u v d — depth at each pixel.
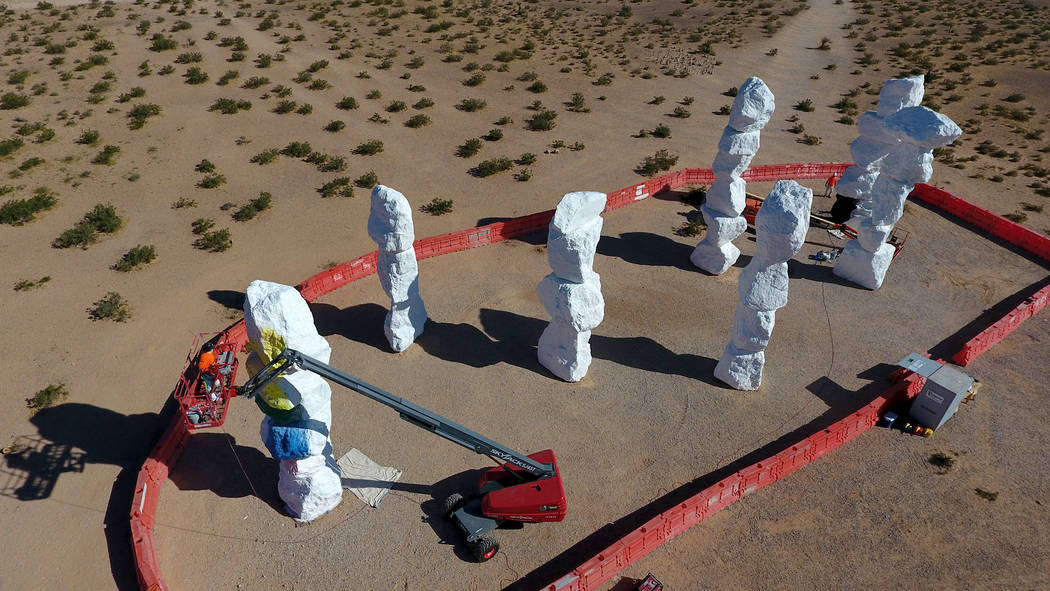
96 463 19.80
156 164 38.66
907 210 35.00
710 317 26.64
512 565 17.02
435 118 46.56
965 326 26.06
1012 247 31.52
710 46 65.12
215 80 50.34
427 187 37.31
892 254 27.73
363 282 28.53
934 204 35.44
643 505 18.67
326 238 31.94
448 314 26.55
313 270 29.42
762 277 20.27
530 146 42.88
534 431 21.08
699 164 40.81
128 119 43.72
